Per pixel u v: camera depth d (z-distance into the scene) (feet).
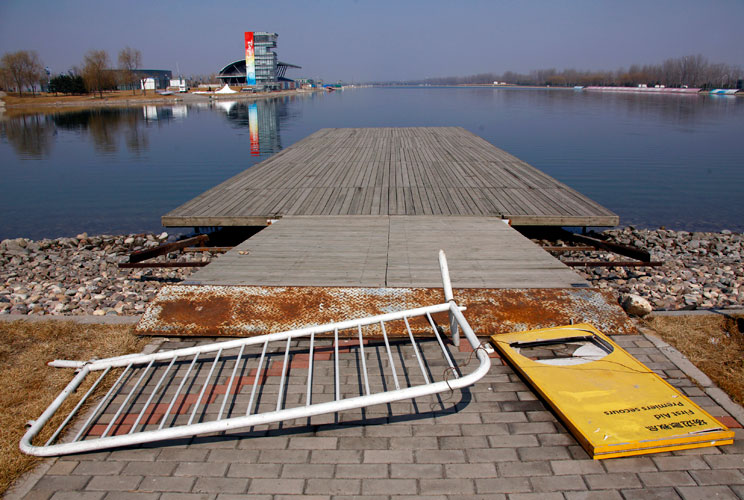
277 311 10.94
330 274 12.71
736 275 17.13
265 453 6.92
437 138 40.24
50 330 10.93
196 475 6.53
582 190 34.58
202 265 17.19
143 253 17.19
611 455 6.63
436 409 7.84
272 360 9.50
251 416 6.75
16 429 7.54
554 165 43.37
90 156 51.80
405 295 11.34
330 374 8.96
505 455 6.78
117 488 6.33
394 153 32.76
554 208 19.65
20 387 8.71
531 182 24.07
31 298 14.96
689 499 5.98
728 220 28.02
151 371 9.23
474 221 17.98
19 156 52.19
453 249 14.71
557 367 8.55
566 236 21.97
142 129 78.69
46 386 8.78
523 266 13.20
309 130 72.79
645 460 6.63
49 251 22.39
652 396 7.62
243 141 61.82
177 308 11.12
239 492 6.22
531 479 6.34
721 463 6.55
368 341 10.16
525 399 8.04
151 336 10.70
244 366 9.32
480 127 73.26
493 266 13.23
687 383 8.46
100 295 15.35
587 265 16.01
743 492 6.08
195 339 10.56
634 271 17.29
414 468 6.57
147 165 45.88
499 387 8.39
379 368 9.12
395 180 24.70
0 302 14.64
